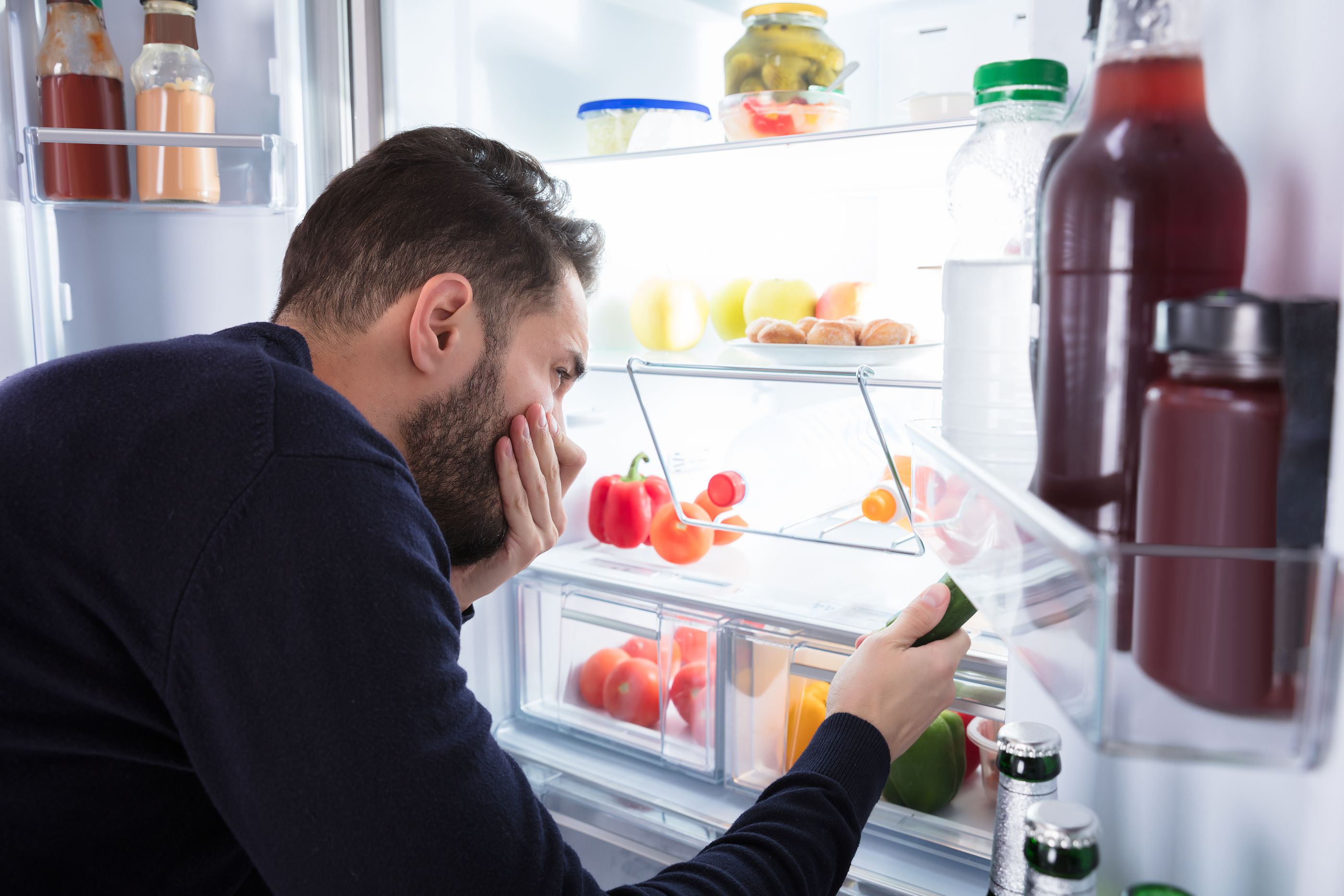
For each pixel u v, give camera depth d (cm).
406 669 58
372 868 56
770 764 138
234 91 139
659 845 138
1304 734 34
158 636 58
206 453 60
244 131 140
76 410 64
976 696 118
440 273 78
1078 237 42
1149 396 39
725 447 174
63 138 122
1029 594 42
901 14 148
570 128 166
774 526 145
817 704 132
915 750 122
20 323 128
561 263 88
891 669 79
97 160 127
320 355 80
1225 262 40
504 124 153
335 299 79
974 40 142
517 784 63
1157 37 41
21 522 61
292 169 133
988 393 56
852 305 138
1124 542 41
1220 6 49
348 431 64
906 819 125
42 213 130
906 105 126
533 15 156
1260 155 46
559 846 64
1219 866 49
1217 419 36
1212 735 35
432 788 57
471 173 82
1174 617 35
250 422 61
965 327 58
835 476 140
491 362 83
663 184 163
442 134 85
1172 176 40
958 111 123
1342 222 39
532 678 165
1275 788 44
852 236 160
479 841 58
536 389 88
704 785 144
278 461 60
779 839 68
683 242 180
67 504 60
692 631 147
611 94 171
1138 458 41
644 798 141
